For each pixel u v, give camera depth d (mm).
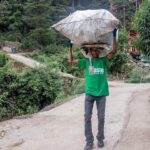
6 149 7090
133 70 27250
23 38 43094
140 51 11633
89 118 6309
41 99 15664
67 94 17562
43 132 8086
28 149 6984
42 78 15891
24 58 32500
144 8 10680
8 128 8570
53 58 32969
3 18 44406
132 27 12078
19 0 47156
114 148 6547
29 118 9555
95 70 6145
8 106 14734
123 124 8117
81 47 6066
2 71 15164
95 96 6207
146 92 13625
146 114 9094
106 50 5996
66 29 5836
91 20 5715
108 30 5688
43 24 42594
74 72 29828
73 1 52344
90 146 6383
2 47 40250
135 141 6867
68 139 7395
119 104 10781
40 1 43094
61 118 9367
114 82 24453
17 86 15156
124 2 53781
